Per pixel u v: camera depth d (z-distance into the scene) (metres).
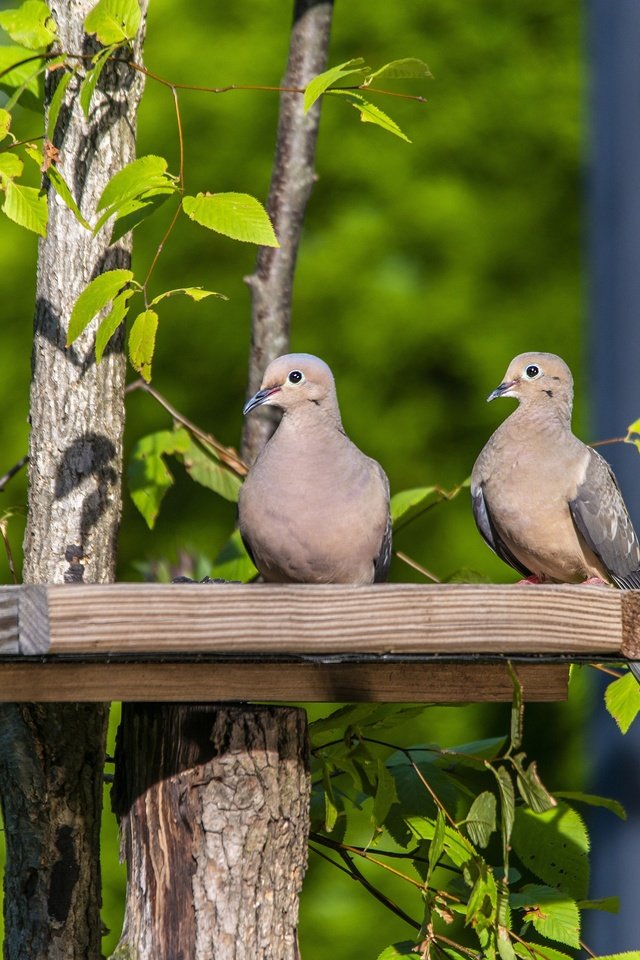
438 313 14.87
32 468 7.44
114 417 7.55
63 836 7.09
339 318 14.91
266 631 5.62
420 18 15.29
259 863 6.28
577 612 6.25
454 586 5.96
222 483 8.96
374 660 6.29
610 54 11.80
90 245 7.49
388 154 15.08
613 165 11.81
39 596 5.22
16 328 15.10
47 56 6.96
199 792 6.28
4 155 6.81
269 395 7.48
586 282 14.95
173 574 11.60
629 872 11.41
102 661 6.12
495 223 15.08
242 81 15.30
